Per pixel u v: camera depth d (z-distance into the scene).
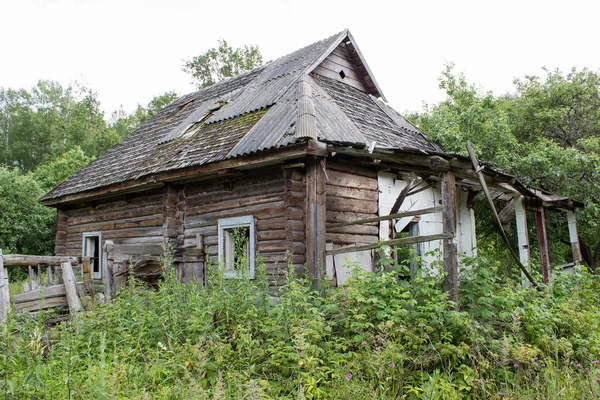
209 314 5.28
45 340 5.41
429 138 11.63
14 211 17.22
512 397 4.52
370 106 11.03
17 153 37.16
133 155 11.20
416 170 6.93
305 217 7.14
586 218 12.06
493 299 5.71
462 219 10.66
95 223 11.27
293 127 7.14
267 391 4.41
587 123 15.80
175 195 9.12
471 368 4.95
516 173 12.16
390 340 4.95
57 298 6.37
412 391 4.61
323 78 10.73
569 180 11.91
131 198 10.30
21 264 6.16
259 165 7.34
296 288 5.48
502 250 12.98
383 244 6.30
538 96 16.12
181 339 5.29
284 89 9.55
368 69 11.69
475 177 6.94
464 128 12.93
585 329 6.04
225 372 4.61
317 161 7.12
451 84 15.90
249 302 5.54
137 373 4.52
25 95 39.66
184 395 4.02
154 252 8.00
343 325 5.39
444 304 5.20
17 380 4.08
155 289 8.15
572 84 15.62
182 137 10.15
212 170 7.67
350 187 8.02
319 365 4.86
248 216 7.86
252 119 8.76
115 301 6.29
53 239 18.53
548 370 4.88
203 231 8.65
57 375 4.48
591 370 5.21
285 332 4.95
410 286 5.86
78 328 5.58
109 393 3.84
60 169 23.05
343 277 7.63
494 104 14.03
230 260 8.27
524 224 9.48
